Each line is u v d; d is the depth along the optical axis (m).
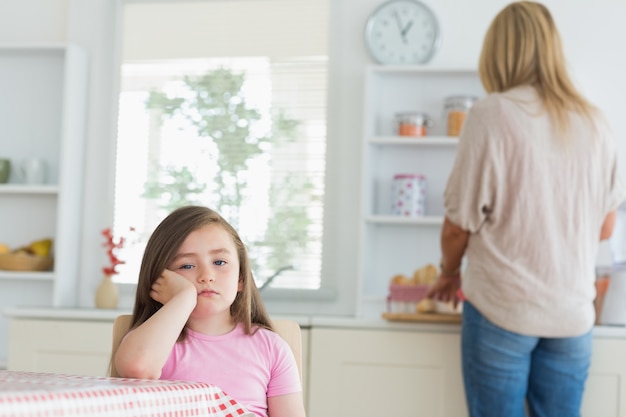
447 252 2.92
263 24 4.21
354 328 3.29
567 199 2.67
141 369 1.46
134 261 4.25
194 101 4.27
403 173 3.97
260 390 1.69
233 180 4.21
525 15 2.78
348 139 4.02
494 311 2.71
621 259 3.48
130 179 4.29
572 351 2.74
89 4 4.23
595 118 2.72
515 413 2.77
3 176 4.19
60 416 1.01
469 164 2.71
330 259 4.06
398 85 4.00
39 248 4.14
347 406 3.26
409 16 3.94
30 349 3.53
